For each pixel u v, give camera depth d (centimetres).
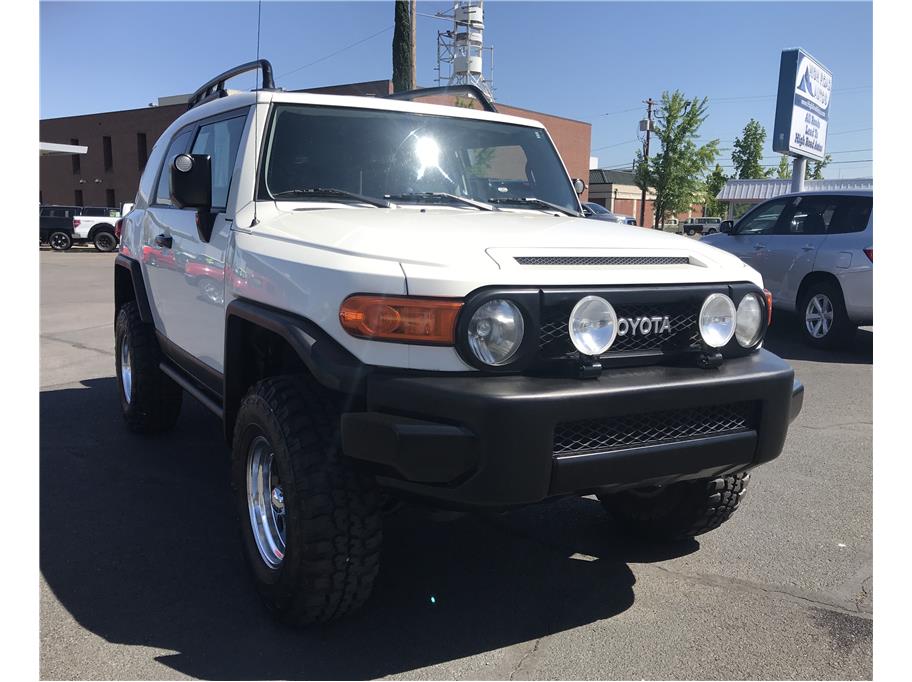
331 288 252
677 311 270
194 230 386
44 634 269
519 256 252
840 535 368
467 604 299
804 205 905
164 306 443
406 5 1822
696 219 5566
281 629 277
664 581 320
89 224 2662
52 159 4725
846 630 281
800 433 544
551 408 232
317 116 355
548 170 416
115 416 555
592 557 344
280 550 284
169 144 496
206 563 327
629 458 247
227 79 431
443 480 234
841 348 868
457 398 228
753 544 358
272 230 304
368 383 239
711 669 256
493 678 250
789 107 1484
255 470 296
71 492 406
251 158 339
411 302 237
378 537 262
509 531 373
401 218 299
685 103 4109
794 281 889
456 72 2855
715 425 269
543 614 292
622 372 256
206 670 250
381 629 279
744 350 285
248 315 294
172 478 429
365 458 240
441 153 373
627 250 277
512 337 240
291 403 263
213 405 369
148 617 282
